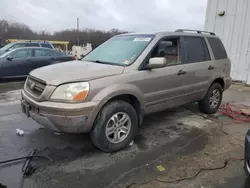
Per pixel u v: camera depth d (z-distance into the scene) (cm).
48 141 339
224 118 464
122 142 313
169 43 370
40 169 267
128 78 306
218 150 323
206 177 258
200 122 436
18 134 362
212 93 473
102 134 289
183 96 397
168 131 389
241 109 523
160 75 345
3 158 288
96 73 288
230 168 277
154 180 250
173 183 246
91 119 275
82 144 332
